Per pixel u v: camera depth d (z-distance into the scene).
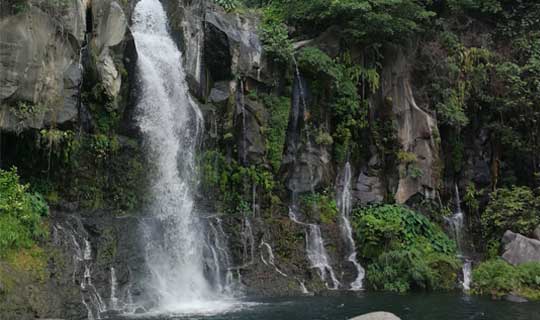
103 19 16.30
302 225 19.08
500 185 23.62
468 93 23.72
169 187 17.28
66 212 15.05
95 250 14.47
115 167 16.28
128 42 16.73
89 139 15.74
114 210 16.08
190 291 15.94
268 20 21.84
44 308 12.23
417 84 23.45
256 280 17.19
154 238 15.94
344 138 21.25
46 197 14.92
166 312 13.95
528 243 18.91
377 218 20.22
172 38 19.16
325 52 21.59
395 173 21.84
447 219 22.12
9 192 13.57
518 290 16.70
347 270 18.80
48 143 14.29
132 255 15.09
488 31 25.73
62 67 14.78
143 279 14.98
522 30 25.28
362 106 21.83
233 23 20.16
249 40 20.02
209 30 19.31
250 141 19.27
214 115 18.78
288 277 17.70
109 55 16.17
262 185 19.25
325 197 20.52
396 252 18.34
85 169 15.67
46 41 14.27
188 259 16.50
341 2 21.16
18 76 13.67
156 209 16.84
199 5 19.92
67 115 14.54
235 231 17.70
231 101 19.11
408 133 22.39
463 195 23.08
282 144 19.81
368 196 21.44
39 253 13.29
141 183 16.73
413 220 20.41
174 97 18.09
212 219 17.58
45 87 14.29
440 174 22.47
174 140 17.72
